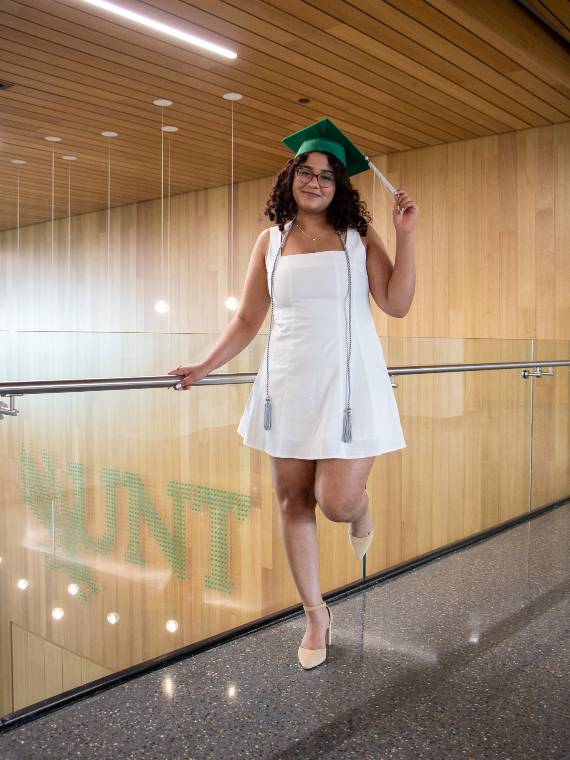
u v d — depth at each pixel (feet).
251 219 26.32
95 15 13.52
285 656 6.80
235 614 8.04
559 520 12.41
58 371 7.75
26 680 6.34
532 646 7.13
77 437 6.80
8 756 5.19
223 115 19.39
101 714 5.76
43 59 15.66
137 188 27.89
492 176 20.65
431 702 6.02
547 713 5.89
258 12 13.26
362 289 6.01
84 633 6.82
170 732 5.52
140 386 6.23
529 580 9.12
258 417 6.23
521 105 18.01
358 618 7.80
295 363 5.94
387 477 9.36
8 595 6.23
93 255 31.71
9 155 23.59
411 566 9.61
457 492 10.86
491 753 5.33
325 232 6.03
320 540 8.18
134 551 7.27
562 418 13.82
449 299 21.58
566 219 19.31
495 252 20.62
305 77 16.48
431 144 21.68
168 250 28.86
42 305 34.27
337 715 5.80
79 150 23.00
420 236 22.18
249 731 5.55
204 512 7.85
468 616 7.90
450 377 10.69
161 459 7.57
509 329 20.39
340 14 13.28
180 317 28.43
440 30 13.80
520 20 14.49
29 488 6.41
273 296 6.10
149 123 20.17
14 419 6.31
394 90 17.13
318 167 5.84
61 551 6.70
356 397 5.87
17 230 35.53
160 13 13.35
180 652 6.73
